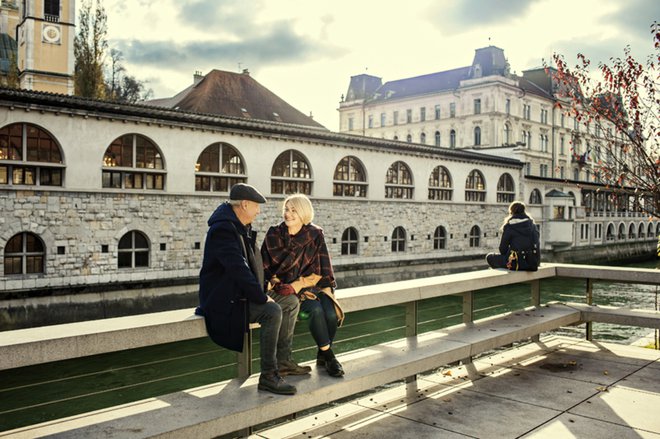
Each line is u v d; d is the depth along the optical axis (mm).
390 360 4906
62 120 20422
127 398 12547
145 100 60156
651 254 65688
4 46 61188
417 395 5430
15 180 19734
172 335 3789
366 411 4977
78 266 20969
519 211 7789
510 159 43875
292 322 4480
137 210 22516
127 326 3613
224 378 14211
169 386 13508
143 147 23047
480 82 66562
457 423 4648
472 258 40438
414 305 5949
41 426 3330
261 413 3721
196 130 24234
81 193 21031
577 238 52094
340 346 17172
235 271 3811
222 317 3900
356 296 5004
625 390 5586
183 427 3320
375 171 33094
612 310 7609
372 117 83000
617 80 11125
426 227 36656
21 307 19516
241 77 46062
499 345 6000
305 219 4621
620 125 11336
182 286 23703
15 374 14602
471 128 68250
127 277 22172
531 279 7688
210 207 24766
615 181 11742
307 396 4020
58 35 49688
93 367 15312
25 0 49625
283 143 27812
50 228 20344
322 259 4711
